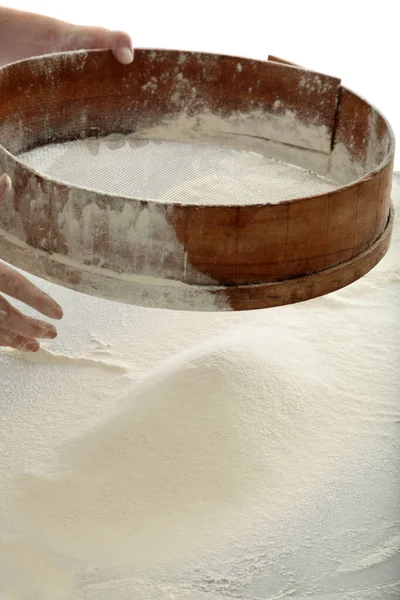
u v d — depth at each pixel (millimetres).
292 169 1729
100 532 1331
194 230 1205
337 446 1511
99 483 1396
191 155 1775
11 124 1594
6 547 1292
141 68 1715
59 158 1696
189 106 1760
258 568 1278
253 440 1477
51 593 1227
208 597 1225
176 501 1382
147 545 1312
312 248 1257
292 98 1675
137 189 1636
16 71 1557
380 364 1727
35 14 1899
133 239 1222
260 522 1360
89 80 1678
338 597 1233
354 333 1827
